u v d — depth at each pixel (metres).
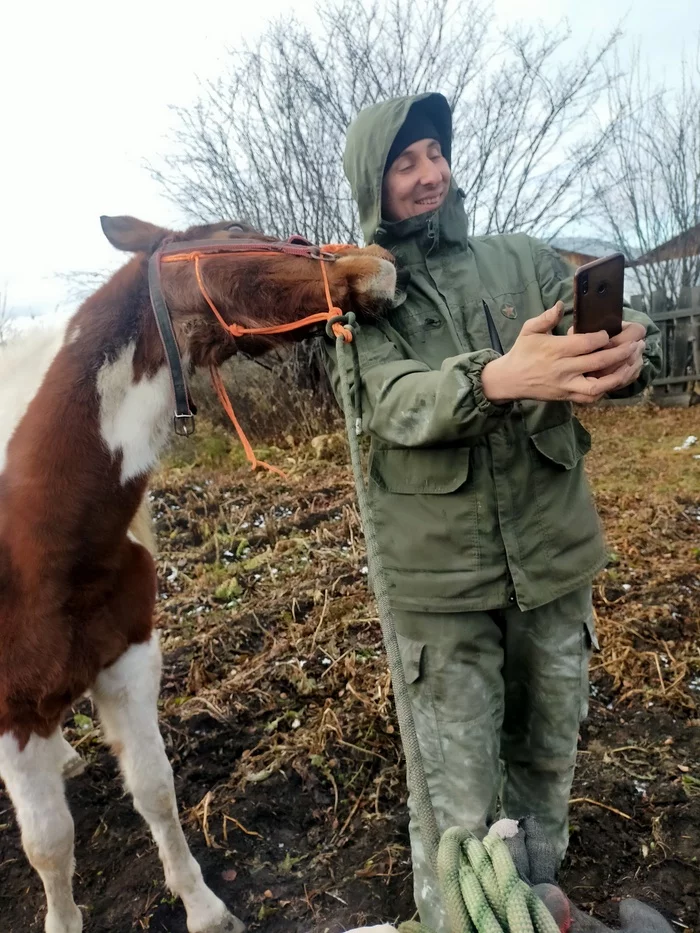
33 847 1.81
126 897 2.21
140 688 1.97
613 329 1.20
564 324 1.62
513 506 1.56
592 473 5.87
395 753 2.68
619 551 4.17
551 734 1.73
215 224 1.92
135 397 1.77
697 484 5.34
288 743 2.74
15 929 2.16
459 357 1.32
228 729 2.87
